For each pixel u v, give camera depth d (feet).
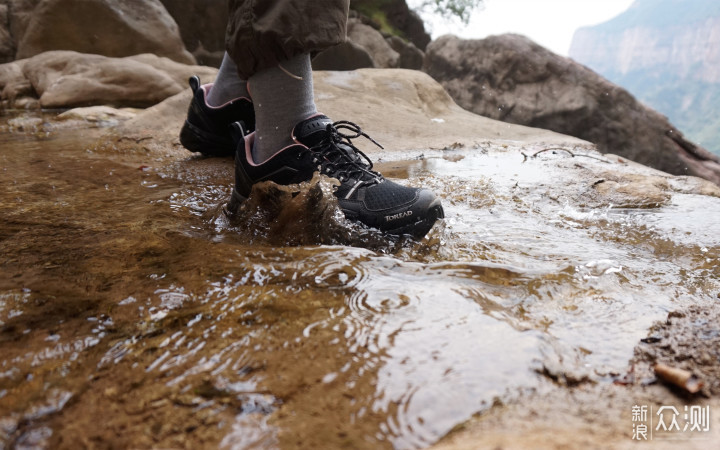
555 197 6.88
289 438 2.12
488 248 4.78
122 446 2.08
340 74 17.66
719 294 3.80
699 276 4.17
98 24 21.70
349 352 2.76
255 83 5.37
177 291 3.55
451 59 25.61
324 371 2.59
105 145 10.48
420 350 2.77
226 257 4.15
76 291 3.56
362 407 2.31
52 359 2.71
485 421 2.21
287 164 5.28
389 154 11.22
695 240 5.13
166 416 2.27
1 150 9.90
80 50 21.77
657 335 3.05
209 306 3.32
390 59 33.63
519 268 3.98
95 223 5.26
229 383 2.50
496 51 24.07
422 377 2.52
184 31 27.45
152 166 8.64
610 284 3.85
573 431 2.13
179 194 6.67
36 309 3.28
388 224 4.85
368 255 4.13
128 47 22.30
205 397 2.40
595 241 5.11
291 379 2.53
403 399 2.36
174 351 2.79
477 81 24.54
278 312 3.23
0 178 7.46
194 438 2.13
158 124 12.04
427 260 4.42
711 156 22.62
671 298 3.69
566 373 2.60
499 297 3.54
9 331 3.00
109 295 3.49
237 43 5.16
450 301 3.37
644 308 3.46
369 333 2.96
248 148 5.48
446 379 2.50
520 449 1.98
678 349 2.87
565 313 3.36
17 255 4.28
